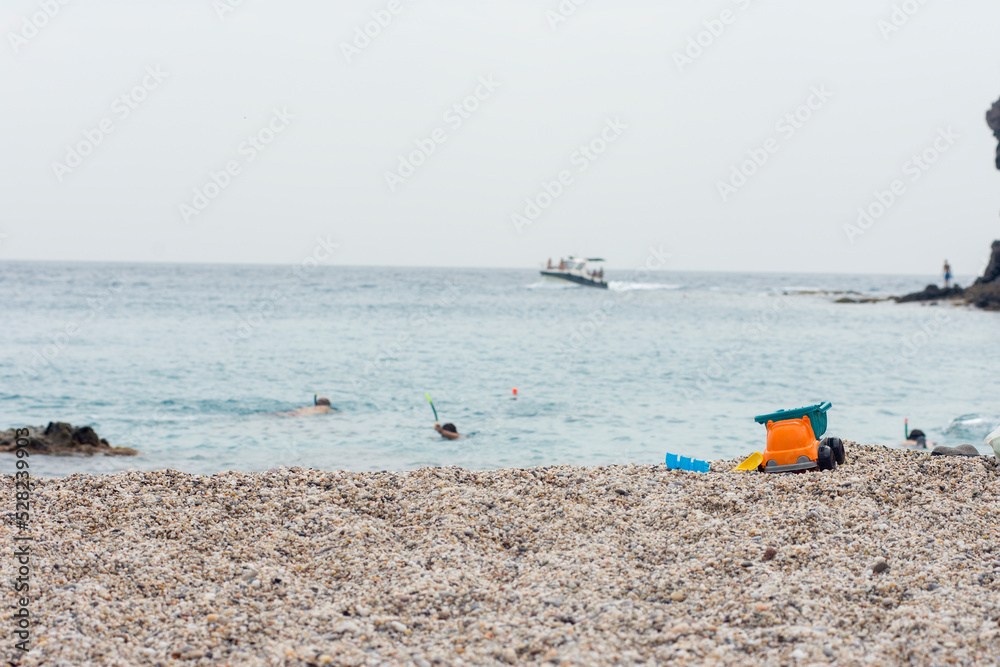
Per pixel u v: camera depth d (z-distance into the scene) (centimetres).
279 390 2050
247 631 454
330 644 430
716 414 1681
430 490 727
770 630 432
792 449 761
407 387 2114
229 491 714
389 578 530
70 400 1886
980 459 768
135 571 541
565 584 515
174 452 1310
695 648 414
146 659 421
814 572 513
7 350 3002
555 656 409
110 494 706
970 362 2780
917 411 1727
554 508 677
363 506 688
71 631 447
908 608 450
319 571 547
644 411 1727
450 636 443
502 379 2281
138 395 1953
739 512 649
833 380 2280
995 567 509
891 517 615
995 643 404
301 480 759
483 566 552
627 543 596
